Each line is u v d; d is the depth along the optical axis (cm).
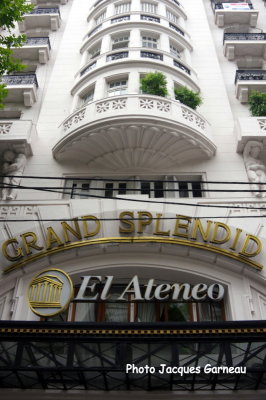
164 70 1788
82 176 1554
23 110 1881
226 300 1213
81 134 1495
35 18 2411
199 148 1526
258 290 1207
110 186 1531
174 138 1482
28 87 1892
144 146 1504
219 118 1759
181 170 1549
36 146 1652
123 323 924
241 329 906
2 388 999
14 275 1238
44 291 1098
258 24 2427
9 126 1584
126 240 1251
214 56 2119
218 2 2606
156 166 1555
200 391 991
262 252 1242
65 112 1828
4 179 1488
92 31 2181
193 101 1661
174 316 1214
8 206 1364
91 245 1264
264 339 904
